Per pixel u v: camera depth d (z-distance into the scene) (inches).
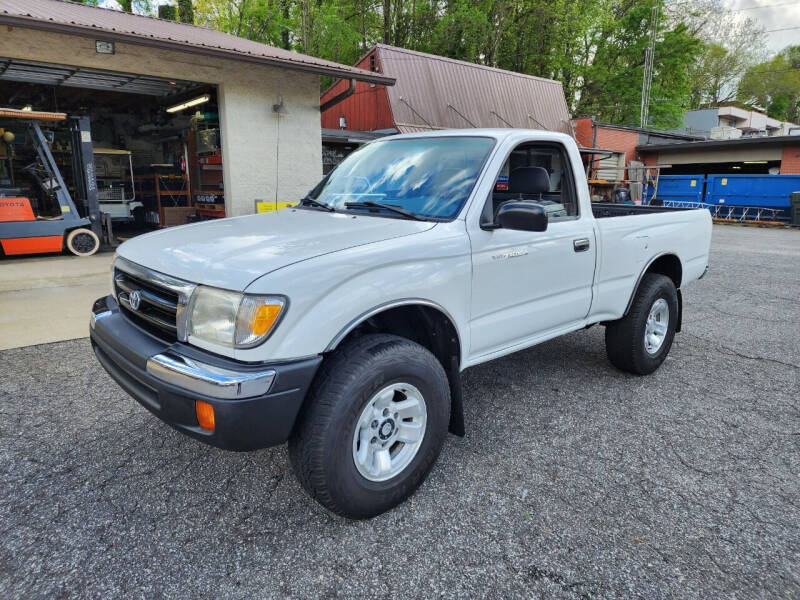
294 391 85.0
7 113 333.1
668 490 110.1
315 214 127.4
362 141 588.1
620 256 150.9
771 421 142.5
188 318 88.7
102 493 105.3
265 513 100.8
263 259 89.8
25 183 418.6
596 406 150.5
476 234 111.6
